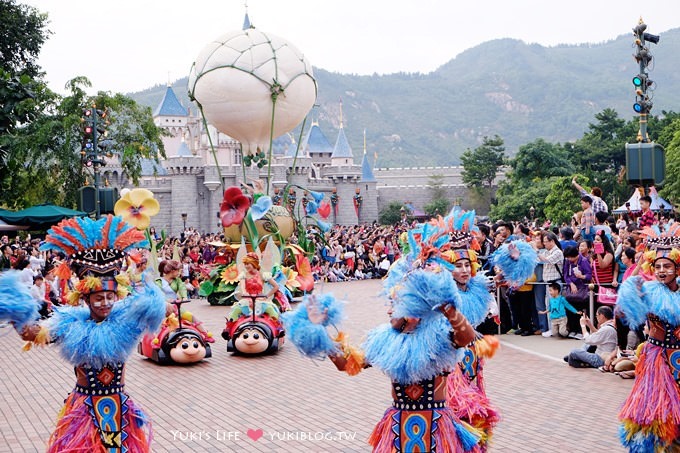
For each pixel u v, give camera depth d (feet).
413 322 18.20
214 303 77.46
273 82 77.77
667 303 22.82
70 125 129.49
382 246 114.01
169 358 43.45
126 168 145.18
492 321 33.86
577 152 297.74
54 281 59.16
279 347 48.44
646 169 45.98
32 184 131.85
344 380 38.60
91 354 19.16
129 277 20.54
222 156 341.00
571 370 38.83
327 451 26.32
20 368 44.52
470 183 359.46
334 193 309.22
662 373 23.18
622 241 46.62
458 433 18.53
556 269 48.34
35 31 145.59
